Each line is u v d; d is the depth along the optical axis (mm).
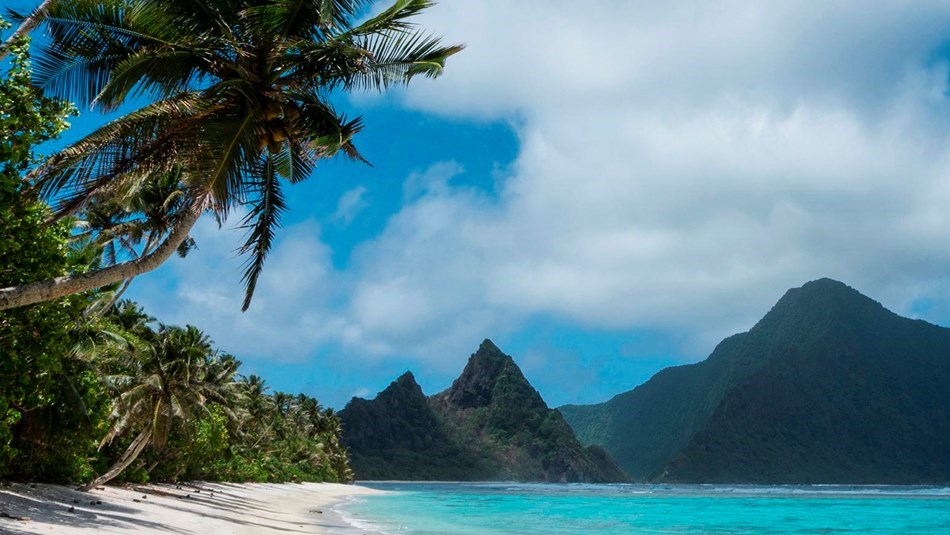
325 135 16922
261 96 15609
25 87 15727
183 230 14188
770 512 76938
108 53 15578
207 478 74625
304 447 136250
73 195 14828
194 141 14398
